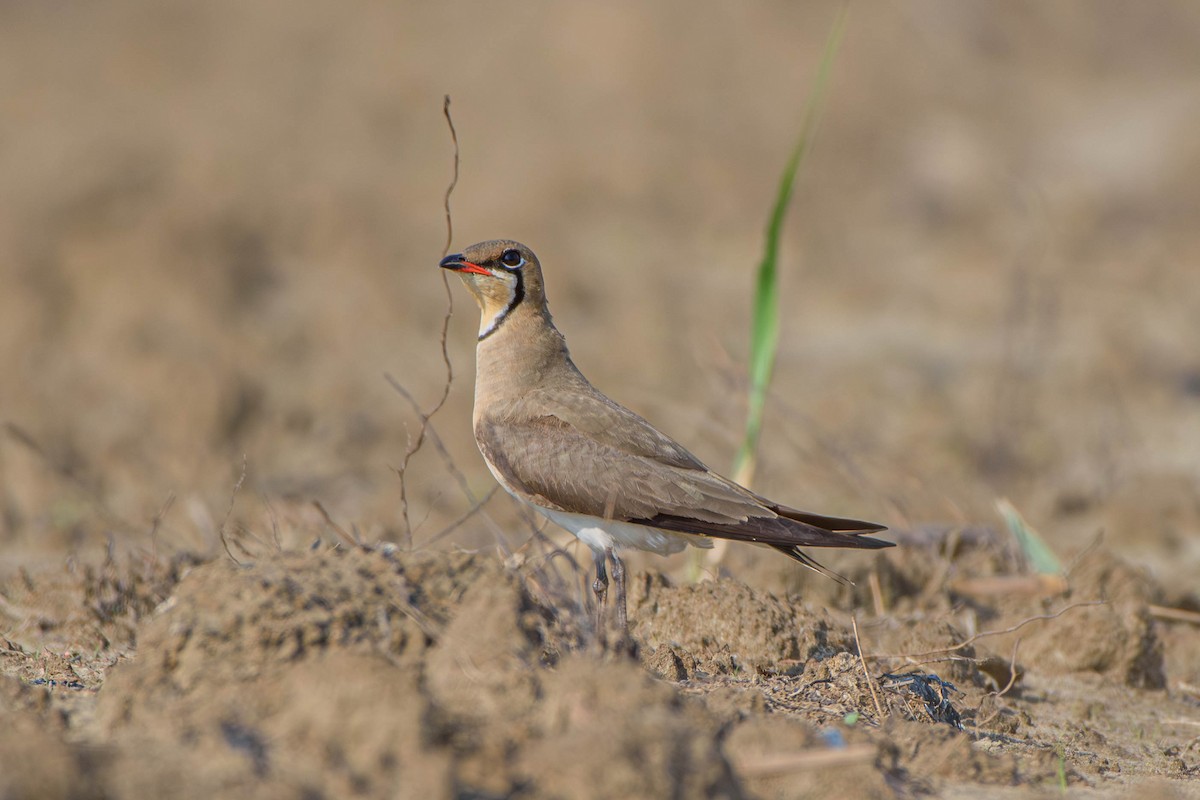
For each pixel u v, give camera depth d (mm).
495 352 12398
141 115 43031
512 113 42750
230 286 29375
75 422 21969
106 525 17172
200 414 22031
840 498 18734
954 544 15391
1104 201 36812
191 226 31438
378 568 8789
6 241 30578
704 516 11344
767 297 14852
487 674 8055
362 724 7074
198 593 8430
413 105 43688
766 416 21344
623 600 11266
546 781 6824
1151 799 8711
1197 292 30422
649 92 42531
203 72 48188
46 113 42938
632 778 6672
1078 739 11086
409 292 30156
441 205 36000
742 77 44000
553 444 11766
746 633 11125
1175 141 40406
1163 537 18281
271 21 50750
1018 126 43719
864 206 37594
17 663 10461
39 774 6387
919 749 9203
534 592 10219
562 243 33531
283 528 15141
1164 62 51000
